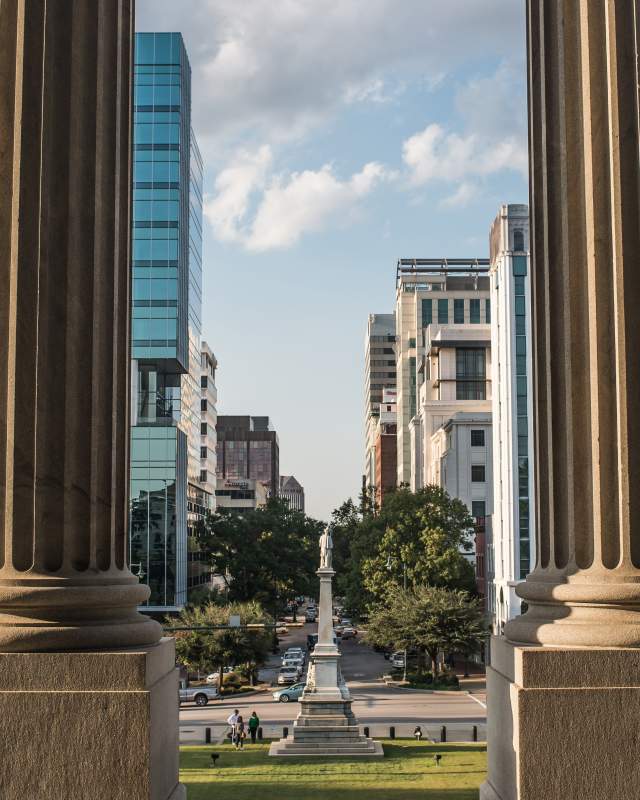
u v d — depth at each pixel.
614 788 7.24
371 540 72.75
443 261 151.38
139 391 76.38
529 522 65.88
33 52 7.91
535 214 8.70
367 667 75.75
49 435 7.73
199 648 60.69
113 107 8.36
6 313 7.77
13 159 7.86
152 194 78.00
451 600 64.31
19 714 7.23
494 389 71.25
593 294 7.86
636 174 7.93
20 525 7.62
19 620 7.53
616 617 7.62
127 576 8.20
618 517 7.71
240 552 89.12
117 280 8.40
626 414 7.69
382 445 156.62
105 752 7.21
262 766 32.44
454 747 37.28
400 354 146.25
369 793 23.64
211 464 146.25
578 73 8.19
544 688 7.37
